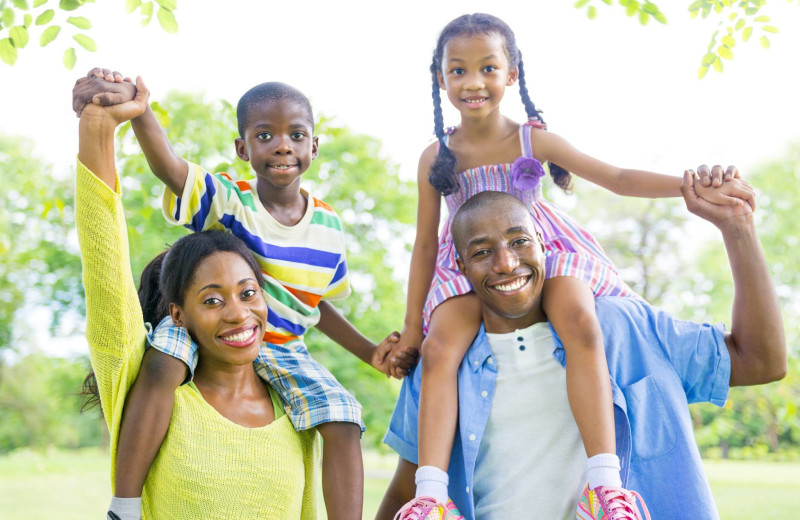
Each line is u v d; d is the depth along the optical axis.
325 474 2.74
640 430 2.59
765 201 24.50
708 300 24.55
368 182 17.83
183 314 2.64
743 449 25.56
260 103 3.15
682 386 2.72
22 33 3.86
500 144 3.36
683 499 2.53
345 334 3.42
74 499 19.95
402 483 2.96
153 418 2.50
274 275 3.07
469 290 2.88
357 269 16.80
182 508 2.50
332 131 6.07
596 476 2.45
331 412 2.73
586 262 2.88
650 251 25.38
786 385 19.00
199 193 2.96
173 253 2.68
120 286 2.47
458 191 3.38
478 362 2.75
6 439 29.56
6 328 23.59
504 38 3.30
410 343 3.21
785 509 15.88
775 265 23.62
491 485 2.69
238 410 2.65
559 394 2.68
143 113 2.74
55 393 25.02
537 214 3.29
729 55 4.61
